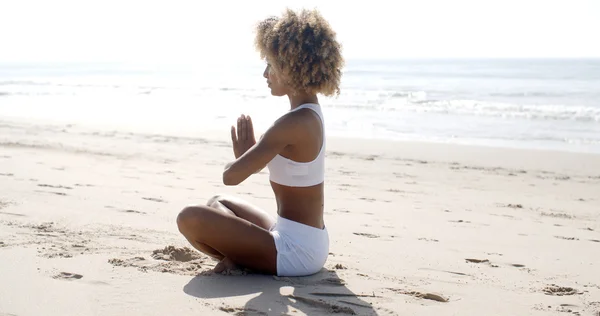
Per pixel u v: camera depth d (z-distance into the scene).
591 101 24.91
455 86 36.41
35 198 5.52
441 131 15.73
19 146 9.86
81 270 3.32
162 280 3.19
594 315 2.99
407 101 24.88
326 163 9.77
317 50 3.01
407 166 9.62
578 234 5.32
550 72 59.81
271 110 20.80
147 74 62.88
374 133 15.27
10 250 3.69
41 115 18.53
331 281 3.31
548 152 11.41
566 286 3.54
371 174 8.77
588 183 8.55
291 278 3.30
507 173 9.23
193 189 6.66
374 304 2.98
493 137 14.72
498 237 5.03
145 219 4.82
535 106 22.19
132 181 6.99
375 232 4.95
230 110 20.73
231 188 6.88
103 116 18.38
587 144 13.60
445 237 4.91
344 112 20.41
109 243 3.98
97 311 2.71
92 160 8.74
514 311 3.02
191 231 3.24
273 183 3.27
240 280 3.23
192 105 23.00
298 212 3.26
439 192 7.47
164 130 13.89
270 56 3.08
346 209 6.05
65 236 4.12
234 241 3.21
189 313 2.72
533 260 4.24
